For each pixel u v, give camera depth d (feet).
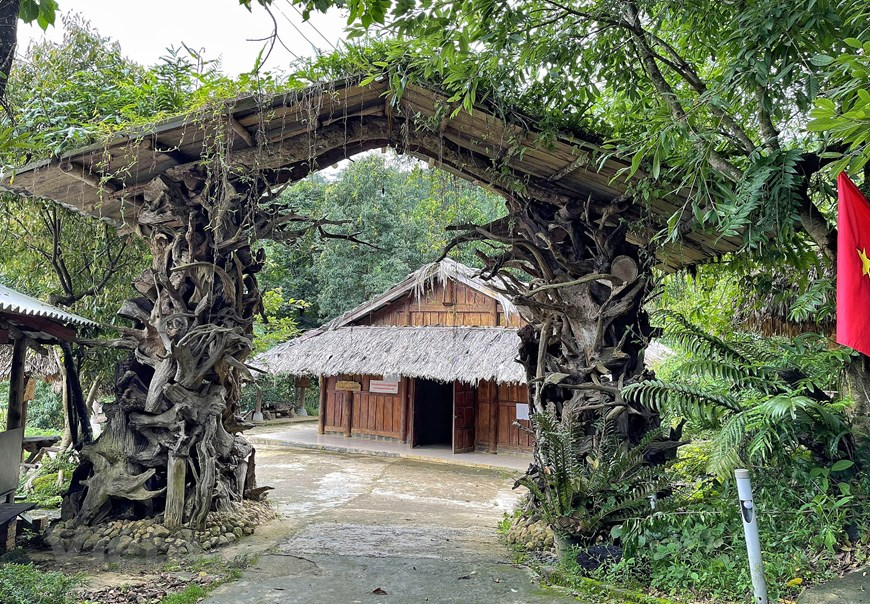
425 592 15.20
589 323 20.58
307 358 48.16
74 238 29.01
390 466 41.22
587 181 19.89
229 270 21.26
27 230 28.50
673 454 20.30
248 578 16.25
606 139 17.58
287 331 46.96
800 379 17.62
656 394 17.33
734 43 14.37
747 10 13.41
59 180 19.74
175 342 19.35
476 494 32.53
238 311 21.59
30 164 18.57
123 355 29.84
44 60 25.23
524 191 20.63
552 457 17.83
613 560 16.17
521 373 37.55
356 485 34.09
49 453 32.53
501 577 16.37
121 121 18.75
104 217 23.34
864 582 12.23
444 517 26.02
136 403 19.83
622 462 17.66
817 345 22.54
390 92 18.06
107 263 29.84
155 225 20.67
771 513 15.31
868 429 16.79
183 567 17.07
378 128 20.93
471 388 46.83
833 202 16.69
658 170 14.49
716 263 23.18
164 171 20.54
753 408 15.39
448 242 21.67
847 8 12.29
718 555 14.84
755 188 13.97
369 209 60.03
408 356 43.55
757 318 25.08
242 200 21.13
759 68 12.89
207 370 20.24
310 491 31.91
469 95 16.17
